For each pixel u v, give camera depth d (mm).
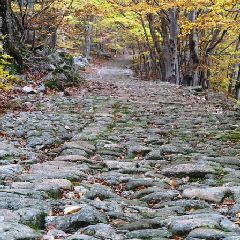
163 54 25406
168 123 9961
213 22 12688
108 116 10680
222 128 9352
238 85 24781
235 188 4738
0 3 16219
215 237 3281
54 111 11273
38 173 5379
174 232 3498
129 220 3854
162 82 23922
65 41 43438
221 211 4121
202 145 7586
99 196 4613
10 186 4707
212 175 5480
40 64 17672
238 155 6816
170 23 24188
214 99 16234
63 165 5980
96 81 21844
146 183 5137
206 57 24328
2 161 6000
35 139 7648
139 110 11938
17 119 9688
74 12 23438
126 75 37250
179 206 4219
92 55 58062
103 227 3568
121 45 60562
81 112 11289
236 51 24844
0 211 3783
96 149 7219
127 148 7324
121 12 27453
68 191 4758
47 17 22578
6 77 11422
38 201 4172
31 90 14016
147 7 20391
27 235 3283
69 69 18625
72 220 3701
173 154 6918
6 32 16219
